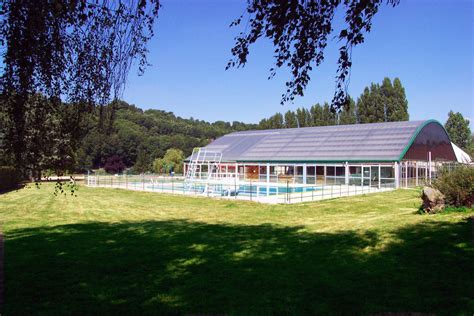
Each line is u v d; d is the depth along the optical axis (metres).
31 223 15.45
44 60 5.19
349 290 6.61
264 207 20.95
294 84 6.71
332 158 40.31
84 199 26.38
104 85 5.61
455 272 6.97
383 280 6.96
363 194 27.95
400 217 13.16
